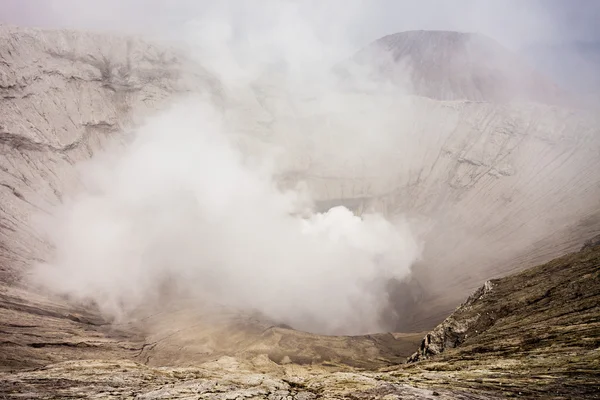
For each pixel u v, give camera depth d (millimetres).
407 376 53188
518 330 62219
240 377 64250
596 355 42188
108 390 49156
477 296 88812
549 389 36562
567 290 67625
